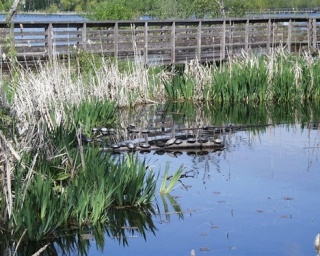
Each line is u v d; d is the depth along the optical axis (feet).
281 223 28.53
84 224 28.07
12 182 28.30
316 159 39.37
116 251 25.89
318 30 82.43
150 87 59.98
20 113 34.19
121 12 86.99
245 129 49.19
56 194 28.45
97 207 28.02
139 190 31.01
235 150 41.73
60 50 61.98
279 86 59.93
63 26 62.54
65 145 31.86
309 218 29.12
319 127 49.80
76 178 29.91
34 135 31.45
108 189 29.48
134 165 30.91
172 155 40.24
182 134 46.73
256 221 28.76
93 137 44.34
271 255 25.22
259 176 35.55
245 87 59.26
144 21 67.36
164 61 69.72
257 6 121.60
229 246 26.12
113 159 32.14
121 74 57.21
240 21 76.43
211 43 74.13
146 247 26.22
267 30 78.48
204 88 60.29
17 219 26.27
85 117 44.68
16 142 29.99
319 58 65.98
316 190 33.09
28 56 60.49
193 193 32.40
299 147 42.73
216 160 39.06
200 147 42.01
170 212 29.78
